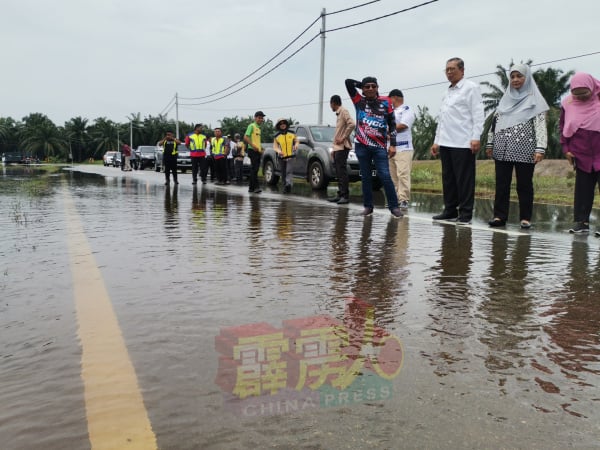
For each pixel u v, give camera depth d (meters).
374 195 11.41
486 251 4.54
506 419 1.67
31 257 4.05
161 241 4.82
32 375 1.94
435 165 28.75
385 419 1.65
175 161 13.81
